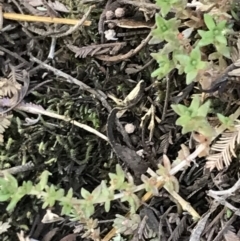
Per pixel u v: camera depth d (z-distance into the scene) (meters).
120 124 0.16
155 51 0.16
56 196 0.14
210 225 0.15
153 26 0.16
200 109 0.13
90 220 0.15
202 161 0.16
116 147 0.16
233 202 0.15
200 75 0.14
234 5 0.15
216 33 0.13
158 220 0.16
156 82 0.16
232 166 0.15
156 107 0.16
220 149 0.15
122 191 0.15
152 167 0.16
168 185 0.15
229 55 0.14
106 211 0.15
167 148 0.16
